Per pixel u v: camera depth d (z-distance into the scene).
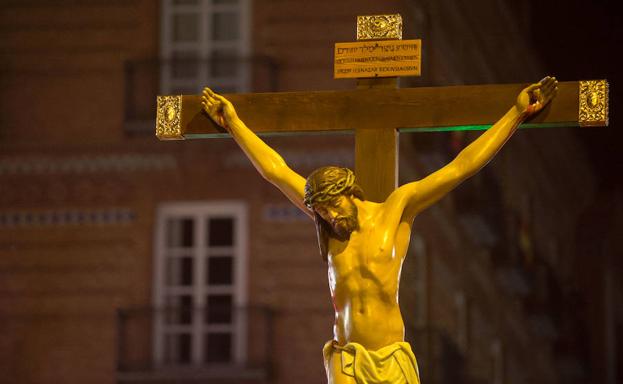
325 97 6.10
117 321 24.00
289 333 23.62
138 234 24.22
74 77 24.59
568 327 29.06
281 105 6.14
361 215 5.71
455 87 5.99
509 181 28.11
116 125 24.42
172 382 23.70
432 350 24.44
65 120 24.52
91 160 24.42
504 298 26.89
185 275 24.39
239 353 23.59
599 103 5.80
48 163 24.52
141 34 24.59
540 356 28.06
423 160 23.78
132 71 24.48
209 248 24.17
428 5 24.86
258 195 24.03
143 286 24.11
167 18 24.67
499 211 27.58
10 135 24.56
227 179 24.17
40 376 24.03
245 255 23.95
